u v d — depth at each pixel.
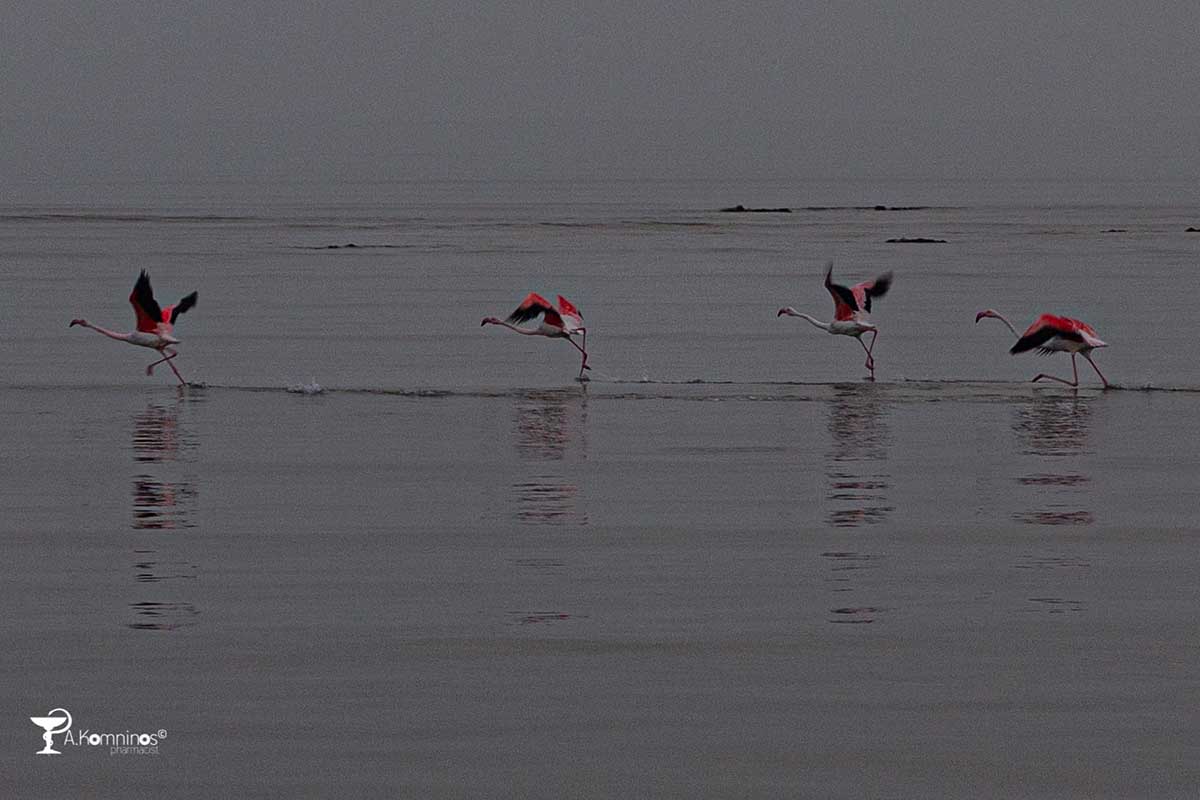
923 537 20.38
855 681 15.19
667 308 46.88
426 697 14.77
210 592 17.86
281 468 24.44
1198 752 13.62
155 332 31.69
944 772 13.31
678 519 21.28
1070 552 19.69
